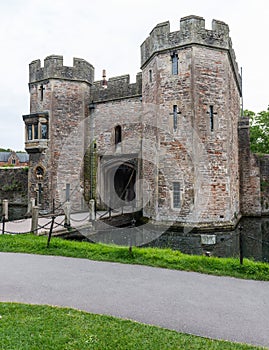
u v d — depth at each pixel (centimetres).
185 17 1530
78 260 770
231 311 480
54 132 1897
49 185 1878
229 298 534
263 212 2259
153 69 1647
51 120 1892
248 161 2214
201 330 417
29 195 1950
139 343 372
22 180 2672
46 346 363
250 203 2197
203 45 1530
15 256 804
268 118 3075
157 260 759
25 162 5753
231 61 1741
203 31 1533
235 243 1354
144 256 782
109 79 1959
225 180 1548
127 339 380
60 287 575
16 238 977
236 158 2016
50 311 458
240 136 2238
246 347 371
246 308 492
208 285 598
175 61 1564
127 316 457
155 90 1614
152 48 1636
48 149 1894
